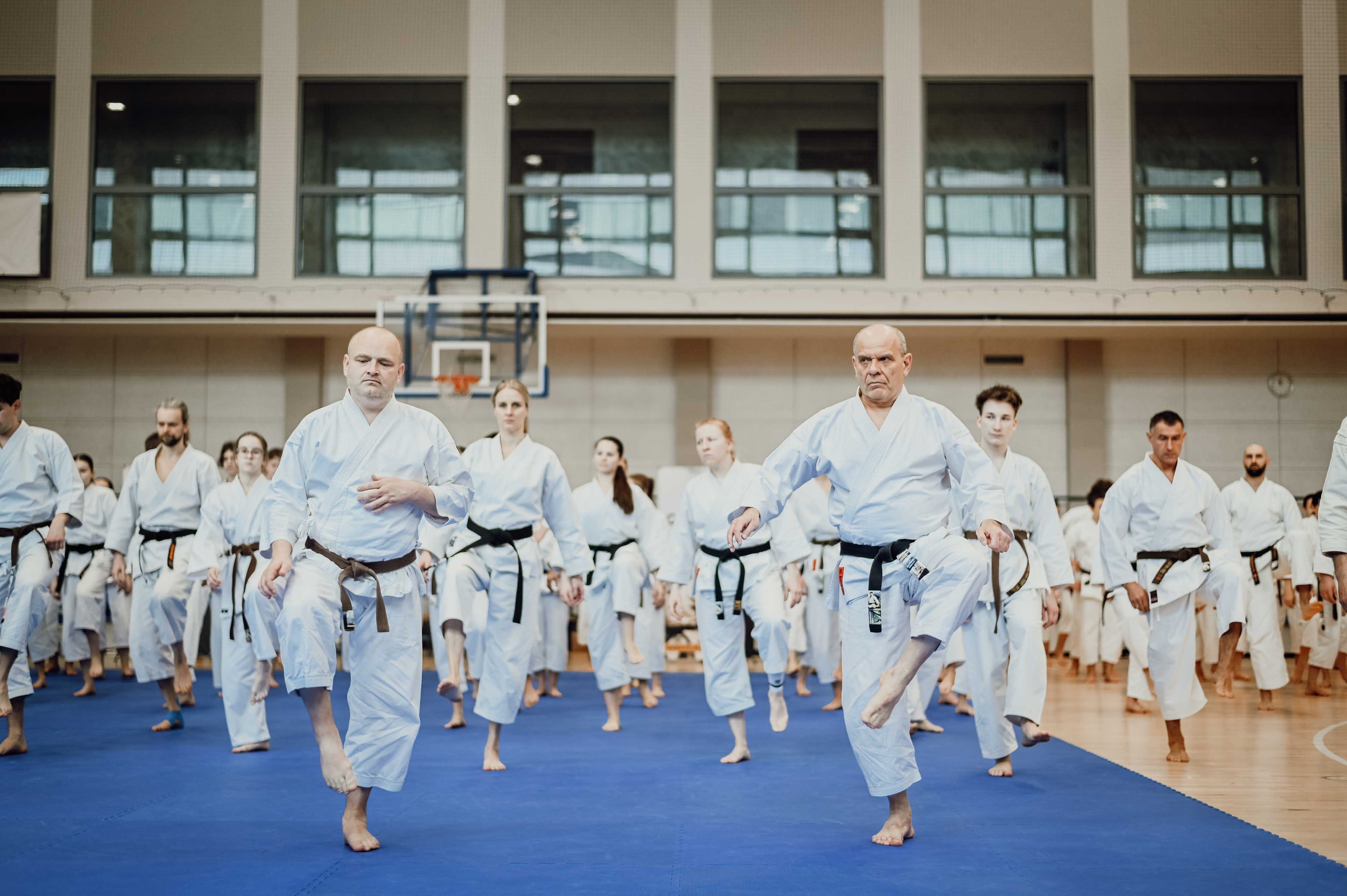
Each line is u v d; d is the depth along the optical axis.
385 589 3.43
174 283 11.74
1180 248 11.74
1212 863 3.24
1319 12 11.85
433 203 11.90
